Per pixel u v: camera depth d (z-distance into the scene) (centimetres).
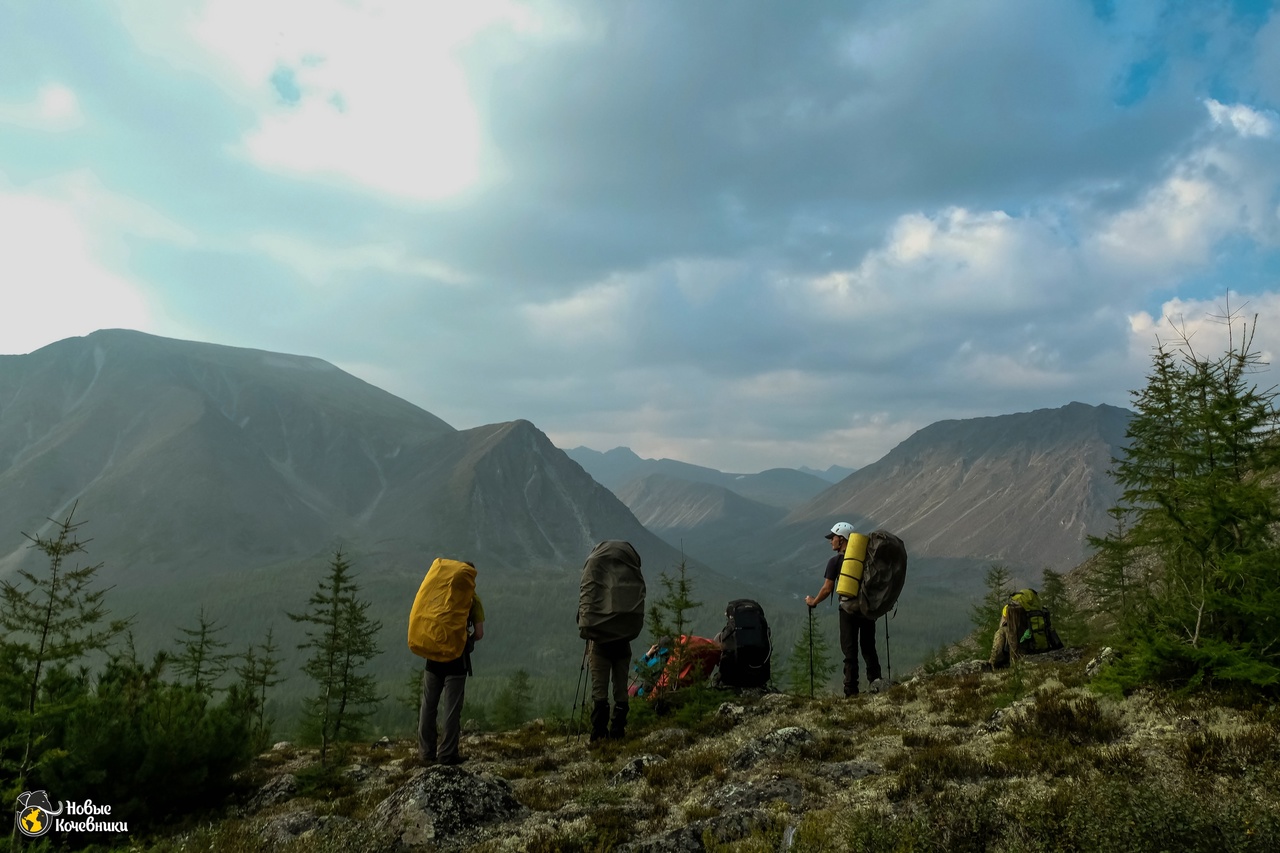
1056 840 491
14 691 934
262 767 1277
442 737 1123
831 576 1375
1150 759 643
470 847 686
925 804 614
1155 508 954
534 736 1383
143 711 1055
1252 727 664
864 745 902
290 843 712
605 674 1228
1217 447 919
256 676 2462
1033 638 1445
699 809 714
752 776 811
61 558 920
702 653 1518
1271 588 809
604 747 1131
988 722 908
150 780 977
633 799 828
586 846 654
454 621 1130
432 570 1179
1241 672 758
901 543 1364
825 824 598
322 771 1112
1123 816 483
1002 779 661
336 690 1441
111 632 933
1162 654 852
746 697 1395
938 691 1188
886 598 1326
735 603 1542
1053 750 703
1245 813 473
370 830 729
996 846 509
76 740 941
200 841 784
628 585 1231
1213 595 838
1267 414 886
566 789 912
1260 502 827
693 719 1248
